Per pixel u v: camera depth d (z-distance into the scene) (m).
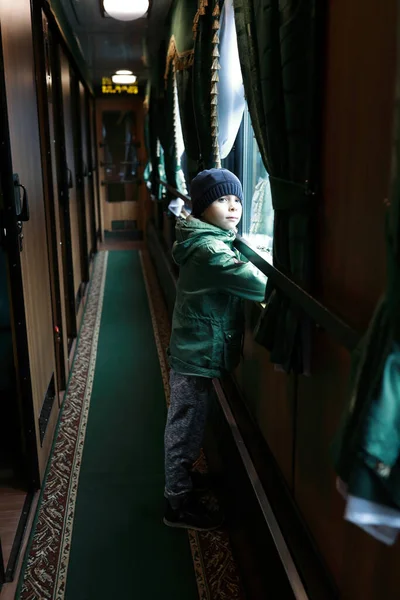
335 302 1.23
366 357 0.85
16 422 2.85
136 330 4.64
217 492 2.30
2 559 1.81
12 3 2.18
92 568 1.98
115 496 2.40
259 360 2.08
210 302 1.90
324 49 1.23
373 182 1.03
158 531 2.17
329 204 1.25
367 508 0.83
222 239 1.92
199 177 1.93
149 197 8.43
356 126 1.08
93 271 6.92
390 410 0.80
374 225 1.03
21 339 2.20
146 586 1.89
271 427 1.93
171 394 2.09
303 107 1.25
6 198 2.04
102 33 4.79
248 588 1.78
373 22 0.99
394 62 0.93
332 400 1.31
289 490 1.71
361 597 1.16
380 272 1.01
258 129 1.49
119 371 3.78
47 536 2.14
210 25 2.48
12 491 2.36
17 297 2.14
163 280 5.66
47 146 3.02
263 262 1.62
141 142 8.72
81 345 4.28
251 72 1.45
